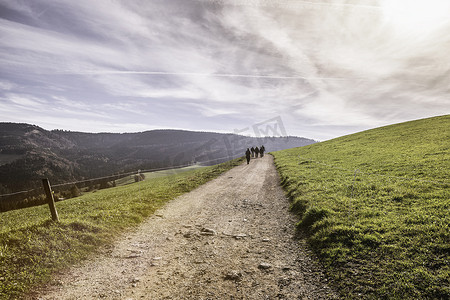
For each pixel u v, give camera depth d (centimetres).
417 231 698
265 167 3284
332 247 720
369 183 1338
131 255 793
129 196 1936
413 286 500
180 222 1166
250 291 573
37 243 770
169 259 762
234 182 2323
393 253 623
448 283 488
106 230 981
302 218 1022
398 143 2731
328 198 1182
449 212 777
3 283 585
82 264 733
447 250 588
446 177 1165
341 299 514
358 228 789
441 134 2686
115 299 553
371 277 559
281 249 802
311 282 591
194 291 580
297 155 3912
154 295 567
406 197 1013
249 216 1222
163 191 1931
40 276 639
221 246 856
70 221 961
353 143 3675
